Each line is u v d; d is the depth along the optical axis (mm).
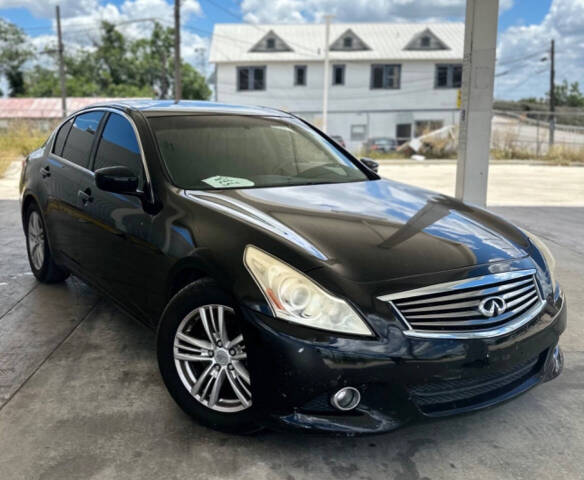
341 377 2064
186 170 2990
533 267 2533
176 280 2635
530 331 2367
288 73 35094
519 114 26016
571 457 2369
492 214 3146
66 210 3676
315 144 3736
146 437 2430
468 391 2289
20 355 3199
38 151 4512
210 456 2311
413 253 2357
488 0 6074
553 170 17969
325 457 2324
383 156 23578
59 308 3932
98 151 3512
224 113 3611
